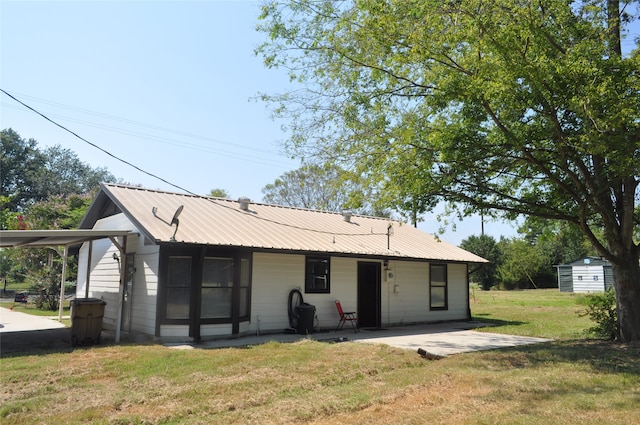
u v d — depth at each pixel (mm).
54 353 9336
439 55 9430
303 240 14055
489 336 13156
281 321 13266
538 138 9414
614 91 7906
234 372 7484
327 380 7164
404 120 10805
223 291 11984
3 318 17625
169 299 11367
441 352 10156
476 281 50594
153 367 7809
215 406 5762
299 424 5207
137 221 11430
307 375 7418
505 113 9227
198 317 11320
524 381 7094
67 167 68812
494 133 9719
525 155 9922
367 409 5805
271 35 10875
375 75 10438
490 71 8703
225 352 9289
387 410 5723
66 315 18875
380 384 7039
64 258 16438
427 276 17344
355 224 18594
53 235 10633
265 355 8977
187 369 7648
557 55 9156
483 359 9055
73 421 5148
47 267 22703
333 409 5715
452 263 18156
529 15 8805
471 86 8688
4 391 6387
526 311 21828
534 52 8891
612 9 10336
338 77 11164
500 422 5152
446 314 17703
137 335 11930
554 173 11047
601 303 12258
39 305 22922
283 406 5785
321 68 11227
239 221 14156
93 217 15633
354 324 14836
